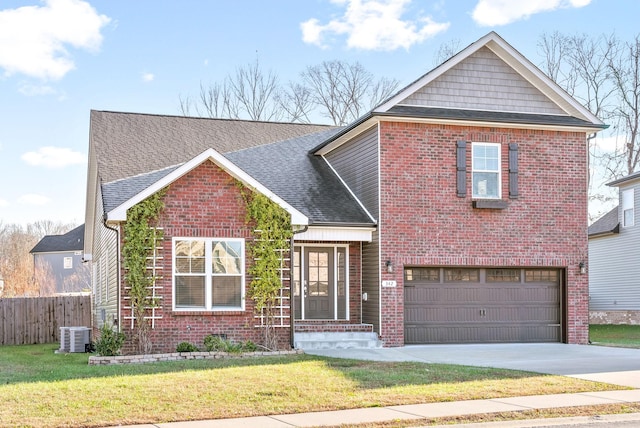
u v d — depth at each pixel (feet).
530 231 72.90
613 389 42.22
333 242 73.41
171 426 32.65
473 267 72.23
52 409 35.14
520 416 35.04
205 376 44.93
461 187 71.15
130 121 86.99
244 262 63.31
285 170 81.00
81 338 71.97
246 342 61.16
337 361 53.62
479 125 72.02
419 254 69.92
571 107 75.05
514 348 67.51
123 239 60.59
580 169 74.79
